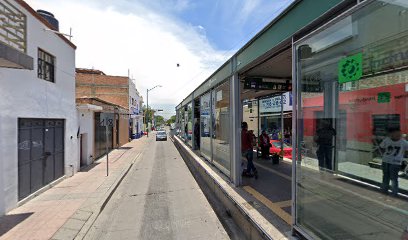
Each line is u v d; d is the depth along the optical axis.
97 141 14.34
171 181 8.98
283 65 5.39
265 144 9.77
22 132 6.32
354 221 2.52
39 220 5.19
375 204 2.33
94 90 29.12
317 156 2.99
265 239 3.46
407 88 2.05
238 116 6.04
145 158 15.24
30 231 4.67
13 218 5.28
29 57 5.25
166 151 18.78
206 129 10.34
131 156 15.54
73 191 7.40
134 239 4.54
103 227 5.11
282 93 9.55
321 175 2.93
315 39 2.95
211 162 9.08
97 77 29.25
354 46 2.44
